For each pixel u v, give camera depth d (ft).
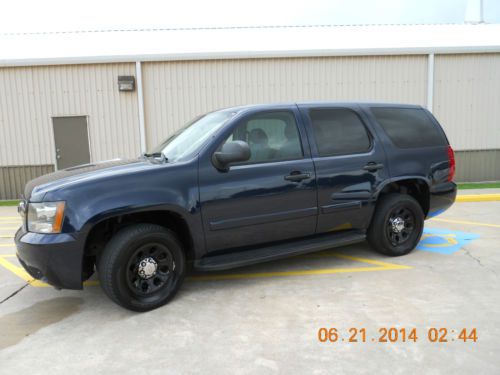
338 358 9.30
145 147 36.58
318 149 14.55
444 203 17.30
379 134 15.87
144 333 10.82
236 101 36.81
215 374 8.82
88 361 9.54
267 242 14.01
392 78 37.78
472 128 39.14
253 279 14.53
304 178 13.97
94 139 36.40
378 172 15.44
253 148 13.53
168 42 38.34
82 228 11.10
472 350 9.48
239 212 13.05
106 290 11.63
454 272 14.73
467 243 18.63
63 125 36.14
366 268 15.34
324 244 14.64
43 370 9.20
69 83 35.68
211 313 11.87
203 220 12.55
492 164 39.70
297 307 12.07
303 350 9.68
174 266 12.55
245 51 35.96
